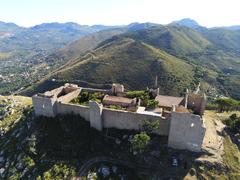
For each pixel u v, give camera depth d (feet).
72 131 204.03
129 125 194.80
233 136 194.39
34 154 197.67
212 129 200.34
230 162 171.01
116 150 188.34
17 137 221.46
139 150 181.98
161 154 179.01
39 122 219.20
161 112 195.31
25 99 310.86
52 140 202.49
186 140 175.63
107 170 175.01
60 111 217.56
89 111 202.80
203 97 208.54
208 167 167.53
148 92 239.50
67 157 188.24
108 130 200.54
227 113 238.68
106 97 224.74
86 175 173.58
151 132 187.21
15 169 193.88
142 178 168.96
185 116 168.45
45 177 176.86
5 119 256.73
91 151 190.08
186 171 167.43
